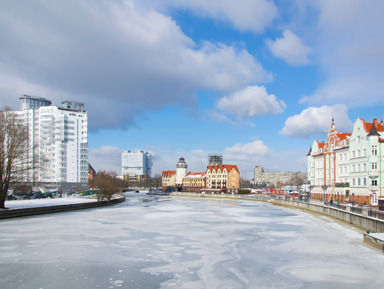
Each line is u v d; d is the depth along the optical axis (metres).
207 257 31.55
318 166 114.88
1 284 23.45
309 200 89.81
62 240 39.78
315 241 39.91
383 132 82.62
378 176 78.12
